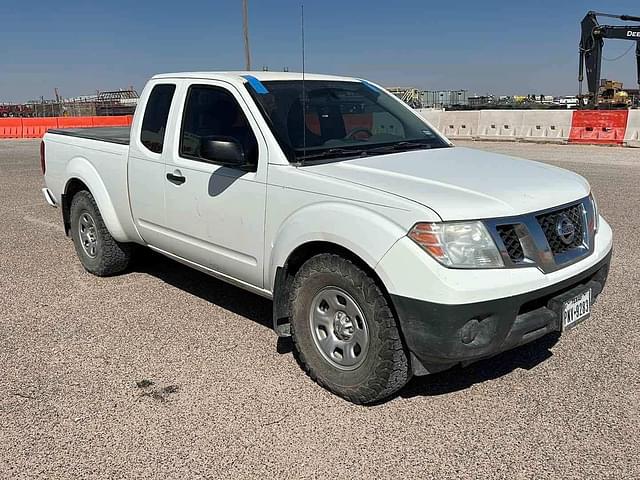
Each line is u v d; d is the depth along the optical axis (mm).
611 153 16562
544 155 16047
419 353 3188
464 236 3078
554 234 3377
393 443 3166
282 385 3787
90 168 5656
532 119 21203
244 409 3508
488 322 3111
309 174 3645
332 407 3521
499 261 3113
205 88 4520
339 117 4430
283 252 3713
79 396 3660
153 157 4828
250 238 4023
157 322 4820
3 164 16234
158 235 4953
